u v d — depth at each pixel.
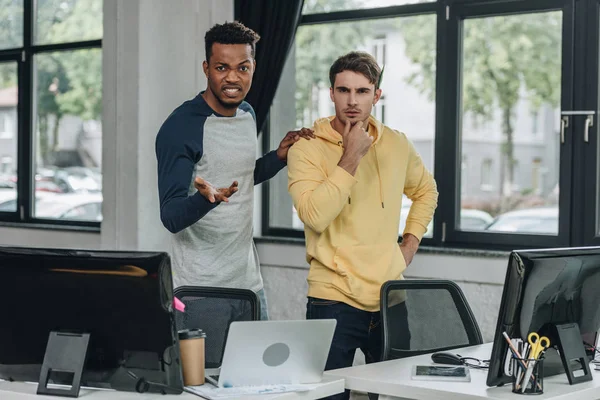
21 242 6.19
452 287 3.13
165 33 5.11
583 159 4.20
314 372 2.40
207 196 2.80
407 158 3.21
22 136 6.31
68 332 2.28
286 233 5.13
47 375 2.28
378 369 2.61
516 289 2.37
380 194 3.08
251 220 3.28
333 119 3.10
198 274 3.15
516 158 4.38
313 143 3.05
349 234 3.02
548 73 4.27
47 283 2.26
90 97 5.98
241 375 2.32
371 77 2.94
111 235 5.20
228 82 3.11
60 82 6.12
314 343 2.36
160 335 2.21
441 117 4.57
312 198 2.88
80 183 6.05
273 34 4.75
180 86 5.14
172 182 3.03
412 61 4.67
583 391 2.42
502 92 4.40
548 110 4.28
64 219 6.14
